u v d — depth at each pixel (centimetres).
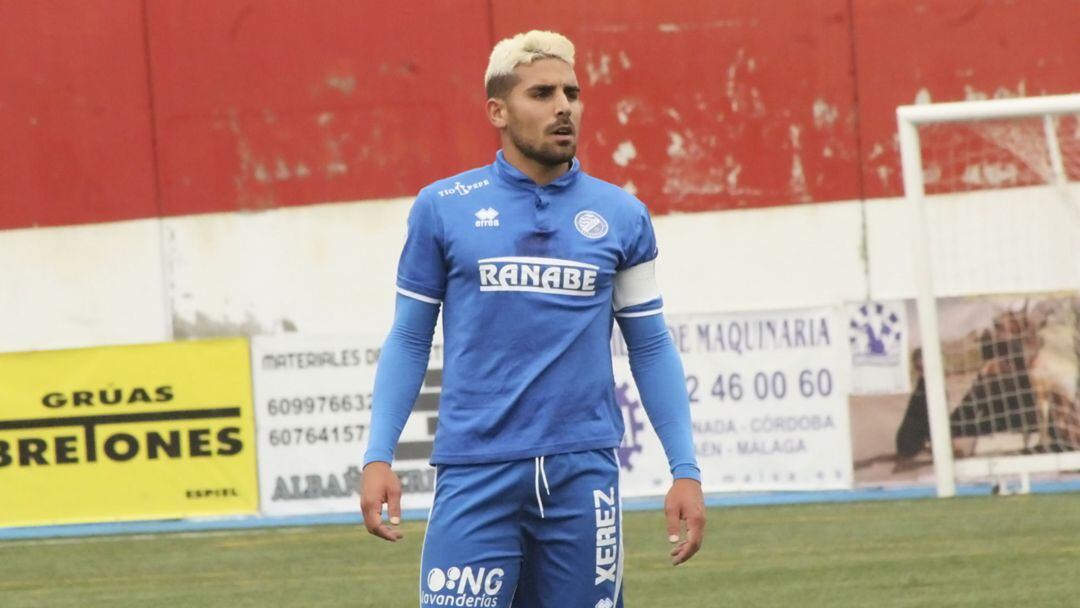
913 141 3534
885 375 3644
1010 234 3950
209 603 2520
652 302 1170
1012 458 3497
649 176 4197
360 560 2909
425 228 1131
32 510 3716
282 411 3716
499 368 1112
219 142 4266
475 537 1119
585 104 4197
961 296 3616
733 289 4191
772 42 4169
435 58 4222
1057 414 3578
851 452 3634
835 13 4159
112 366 3722
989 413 3600
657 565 2688
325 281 4250
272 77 4253
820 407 3647
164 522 3703
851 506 3347
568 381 1114
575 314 1116
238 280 4272
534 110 1111
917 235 3512
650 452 3619
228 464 3709
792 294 4172
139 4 4269
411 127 4238
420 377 1159
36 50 4281
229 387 3719
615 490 1142
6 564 3098
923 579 2439
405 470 3628
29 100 4288
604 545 1130
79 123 4284
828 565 2609
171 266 4281
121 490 3712
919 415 3634
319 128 4250
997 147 3966
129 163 4284
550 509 1118
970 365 3606
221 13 4259
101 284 4297
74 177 4294
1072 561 2528
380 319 4238
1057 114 3472
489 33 4203
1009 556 2605
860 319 3650
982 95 4122
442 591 1129
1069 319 3588
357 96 4241
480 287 1112
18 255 4300
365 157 4241
